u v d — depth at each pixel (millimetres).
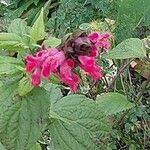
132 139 343
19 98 196
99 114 214
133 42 275
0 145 226
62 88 330
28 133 194
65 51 174
